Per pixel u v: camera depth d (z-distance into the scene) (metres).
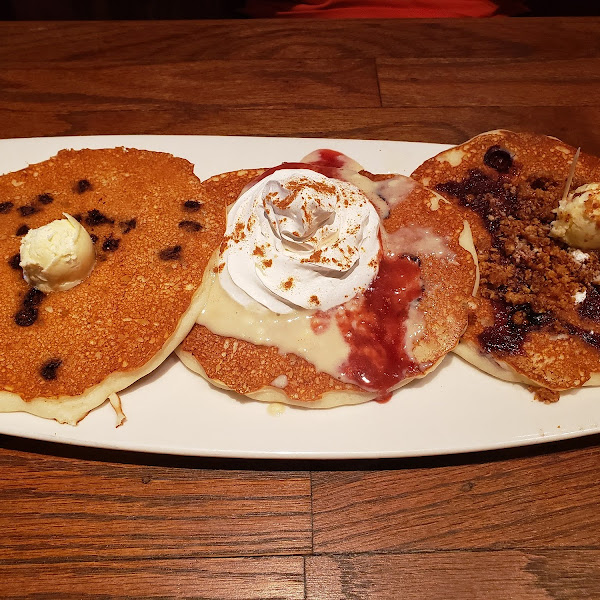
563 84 0.45
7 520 0.28
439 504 0.28
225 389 0.30
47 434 0.29
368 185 0.34
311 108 0.44
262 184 0.32
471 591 0.27
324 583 0.27
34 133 0.42
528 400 0.30
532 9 0.56
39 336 0.29
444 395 0.30
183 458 0.29
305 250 0.30
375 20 0.49
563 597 0.27
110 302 0.30
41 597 0.27
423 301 0.30
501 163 0.36
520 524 0.28
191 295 0.30
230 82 0.45
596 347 0.30
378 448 0.28
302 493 0.29
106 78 0.45
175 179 0.34
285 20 0.49
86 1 0.58
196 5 0.59
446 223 0.32
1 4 0.57
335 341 0.29
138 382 0.30
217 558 0.27
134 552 0.27
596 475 0.29
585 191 0.32
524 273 0.32
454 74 0.46
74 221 0.30
